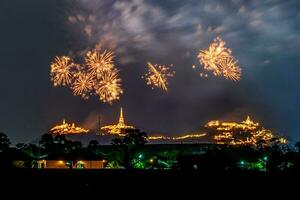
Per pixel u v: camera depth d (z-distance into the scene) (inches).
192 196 1908.2
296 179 2028.8
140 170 2175.2
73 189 1956.2
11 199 1843.0
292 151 3080.7
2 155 2979.8
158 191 1941.4
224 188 1979.6
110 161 4010.8
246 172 2153.1
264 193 1923.0
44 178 2064.5
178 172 2133.4
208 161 2293.3
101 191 1934.1
